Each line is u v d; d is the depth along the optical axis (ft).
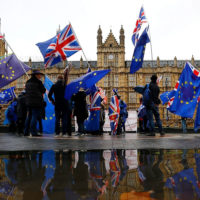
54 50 46.73
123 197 6.24
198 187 7.29
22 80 219.20
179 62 238.07
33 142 24.25
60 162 12.89
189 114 39.24
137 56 44.98
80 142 23.94
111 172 10.01
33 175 9.50
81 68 219.82
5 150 18.21
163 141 24.75
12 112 59.06
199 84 39.42
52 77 219.00
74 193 6.72
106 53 217.97
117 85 214.48
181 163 12.29
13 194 6.68
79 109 39.73
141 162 12.69
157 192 6.72
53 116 52.31
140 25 45.75
